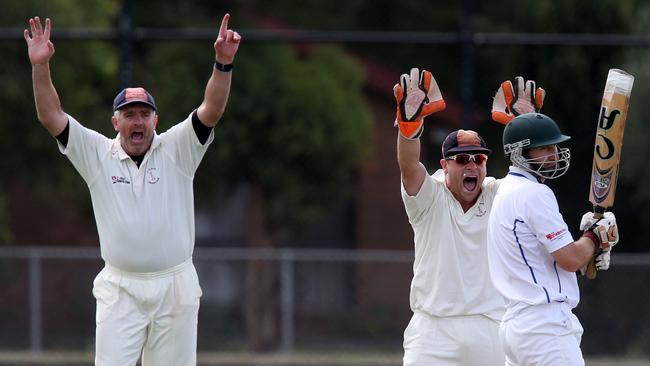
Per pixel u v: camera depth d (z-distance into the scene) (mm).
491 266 23219
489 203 25703
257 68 57000
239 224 70688
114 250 25344
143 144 25312
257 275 53031
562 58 58219
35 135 55156
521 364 22703
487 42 45188
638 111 62188
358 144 59125
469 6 45281
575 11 61969
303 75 57875
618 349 48969
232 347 52062
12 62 53969
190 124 25516
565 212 55625
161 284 25516
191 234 25969
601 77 58250
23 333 52719
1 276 53656
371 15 70438
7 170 56250
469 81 45219
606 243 22578
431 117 65438
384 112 68312
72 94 54781
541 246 22578
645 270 49062
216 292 56094
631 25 62688
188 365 26000
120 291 25516
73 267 52750
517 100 26797
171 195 25484
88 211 58469
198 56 56219
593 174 23469
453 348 25672
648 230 62906
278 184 57438
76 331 52344
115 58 57656
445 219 25656
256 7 67562
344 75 60031
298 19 69625
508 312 22828
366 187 68125
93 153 25438
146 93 25484
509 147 23031
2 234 59906
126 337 25453
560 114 56906
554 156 22906
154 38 45438
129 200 25234
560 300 22453
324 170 58094
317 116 57562
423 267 25938
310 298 53219
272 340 52594
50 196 62312
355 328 52500
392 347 52344
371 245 68062
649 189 61969
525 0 62938
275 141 56906
